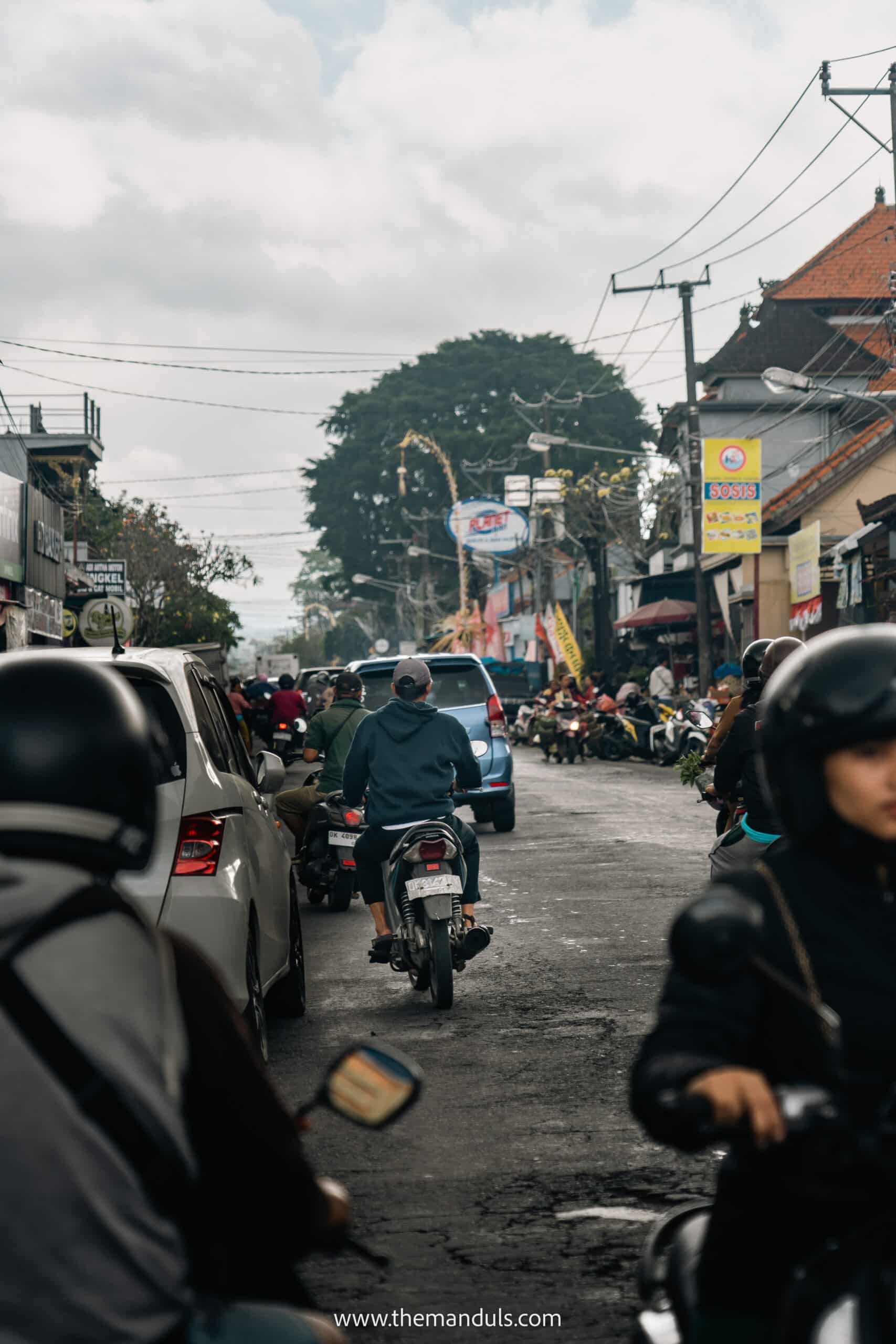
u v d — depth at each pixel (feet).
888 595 86.58
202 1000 5.88
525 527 187.83
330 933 34.81
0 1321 5.10
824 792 6.58
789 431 143.33
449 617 231.30
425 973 25.94
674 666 145.59
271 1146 5.89
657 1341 7.16
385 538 276.00
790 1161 6.39
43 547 94.53
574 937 32.09
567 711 104.32
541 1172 16.60
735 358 145.59
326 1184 6.65
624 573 191.21
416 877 24.85
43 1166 5.14
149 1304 5.25
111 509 178.91
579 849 48.85
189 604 174.19
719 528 105.81
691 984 6.62
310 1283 13.64
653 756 102.68
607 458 254.47
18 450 145.07
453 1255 14.24
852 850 6.56
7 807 5.74
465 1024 24.08
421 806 25.63
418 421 265.54
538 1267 13.88
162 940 5.89
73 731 5.81
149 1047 5.40
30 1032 5.24
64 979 5.34
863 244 161.17
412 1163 17.03
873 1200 6.27
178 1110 5.49
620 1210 15.34
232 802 20.13
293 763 63.67
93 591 137.59
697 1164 16.75
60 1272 5.12
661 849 48.37
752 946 6.18
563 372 264.72
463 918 26.04
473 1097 19.72
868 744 6.45
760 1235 6.57
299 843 39.60
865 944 6.52
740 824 22.72
